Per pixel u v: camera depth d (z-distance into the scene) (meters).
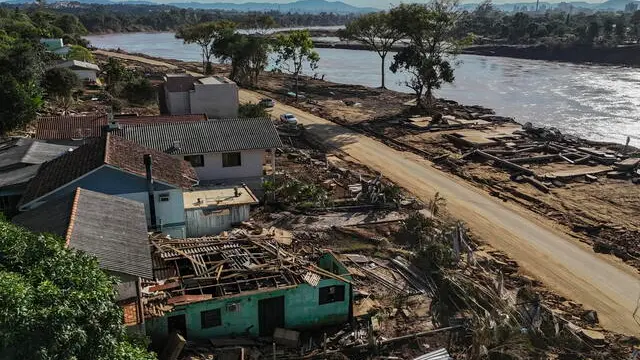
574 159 51.41
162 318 20.66
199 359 19.88
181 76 63.88
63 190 26.11
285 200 37.06
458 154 53.25
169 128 38.09
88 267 14.91
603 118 73.56
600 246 33.75
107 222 22.58
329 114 70.81
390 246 31.36
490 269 29.70
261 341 22.28
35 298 12.45
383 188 38.97
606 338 24.56
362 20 95.31
